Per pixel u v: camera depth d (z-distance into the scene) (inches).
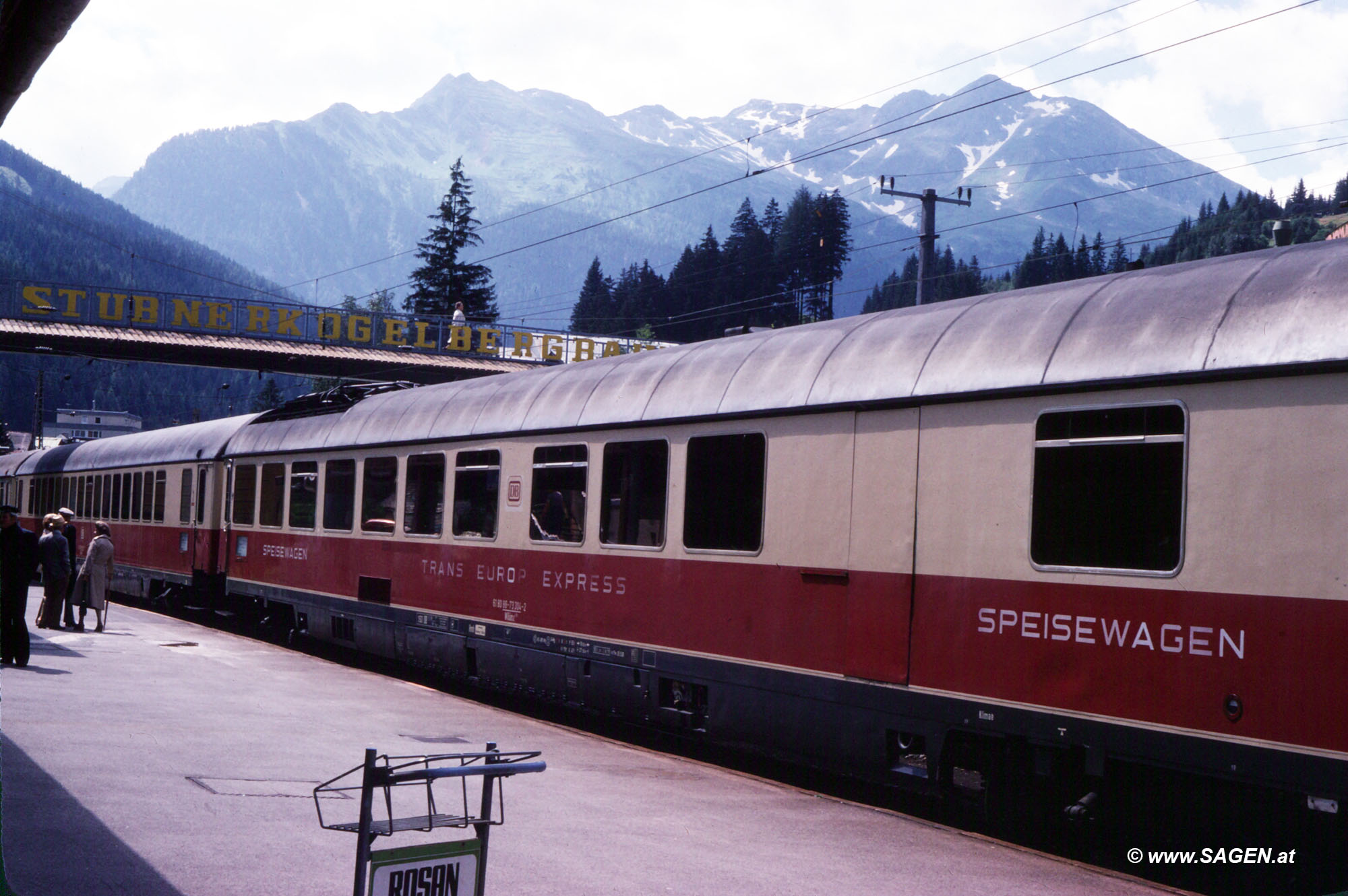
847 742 377.1
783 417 410.6
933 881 283.0
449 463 600.1
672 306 6082.7
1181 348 301.9
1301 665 271.1
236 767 365.7
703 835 319.0
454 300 3356.3
